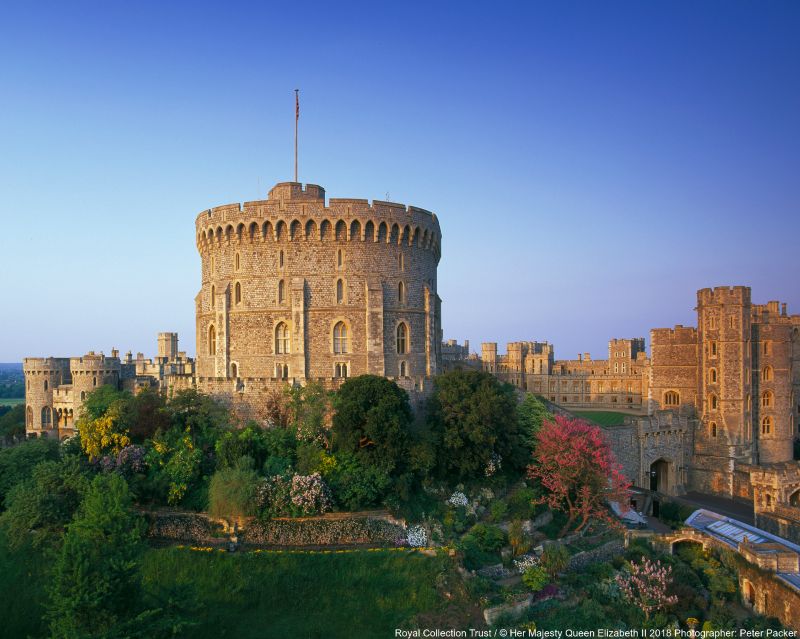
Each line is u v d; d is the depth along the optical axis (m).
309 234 68.19
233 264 70.25
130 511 41.31
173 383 64.81
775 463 79.62
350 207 68.12
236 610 40.81
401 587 43.00
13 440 91.88
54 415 96.19
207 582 42.19
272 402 59.81
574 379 130.38
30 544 45.16
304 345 67.81
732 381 86.44
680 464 87.81
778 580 51.41
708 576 57.03
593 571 51.69
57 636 32.62
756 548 56.16
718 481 86.75
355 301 68.88
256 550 44.91
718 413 87.31
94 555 34.50
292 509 47.69
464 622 41.25
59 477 47.88
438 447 55.19
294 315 67.38
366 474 50.34
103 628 33.03
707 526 65.25
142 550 40.28
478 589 43.69
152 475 50.72
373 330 68.56
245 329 69.38
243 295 69.56
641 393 124.69
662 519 74.75
